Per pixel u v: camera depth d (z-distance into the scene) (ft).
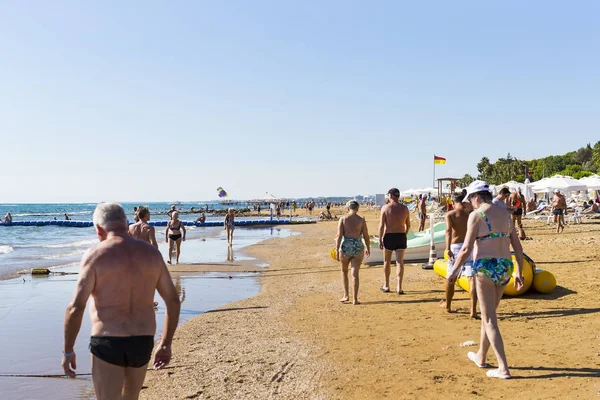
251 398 16.49
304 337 23.85
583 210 107.65
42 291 40.11
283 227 153.89
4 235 130.82
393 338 22.61
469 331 23.16
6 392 18.28
